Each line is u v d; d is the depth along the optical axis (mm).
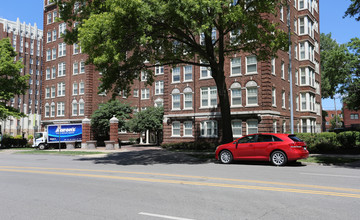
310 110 32312
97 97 42344
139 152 24531
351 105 40375
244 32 18312
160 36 17312
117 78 18375
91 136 39562
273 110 26391
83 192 7961
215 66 18328
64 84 44719
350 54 41312
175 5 13664
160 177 10508
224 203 6547
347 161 15297
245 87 26875
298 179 9820
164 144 29953
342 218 5352
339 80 42125
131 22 14547
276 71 27562
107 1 14312
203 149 26391
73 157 21844
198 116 29734
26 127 74250
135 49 18094
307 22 33375
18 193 7984
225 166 14141
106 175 11203
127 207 6273
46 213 5902
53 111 45844
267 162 15508
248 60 27031
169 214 5684
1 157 22375
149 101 46281
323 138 20875
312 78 34250
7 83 37125
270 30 18062
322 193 7512
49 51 47281
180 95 31250
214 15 14477
